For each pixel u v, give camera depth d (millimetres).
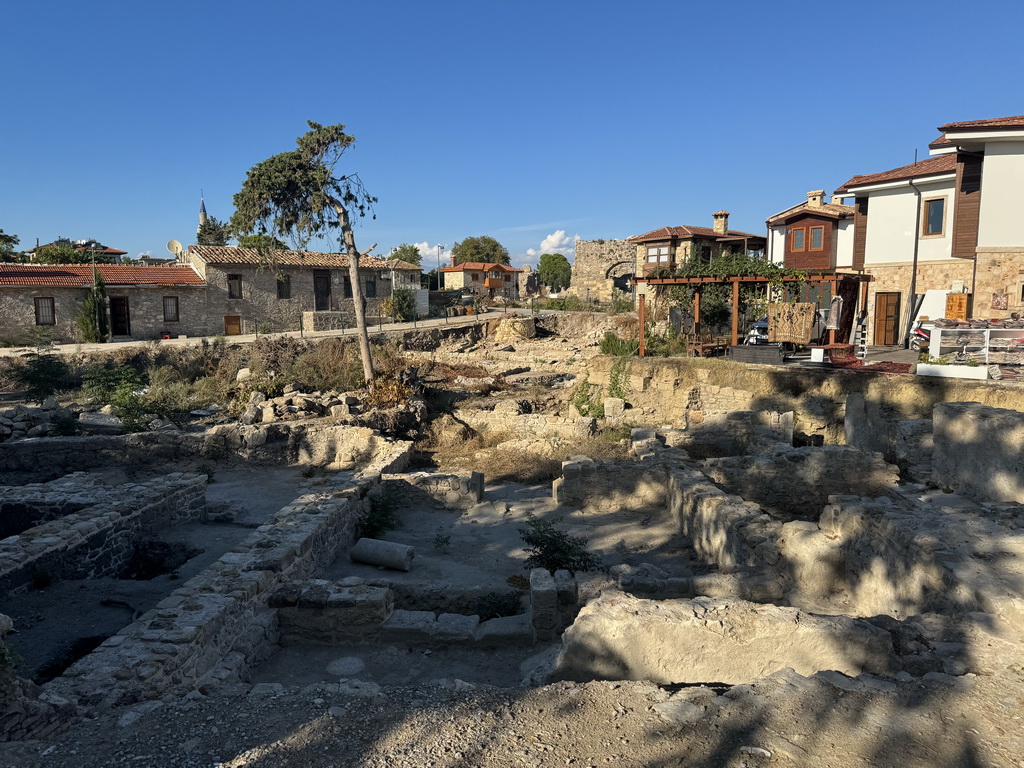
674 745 4355
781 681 4969
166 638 6723
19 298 35250
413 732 4773
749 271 24297
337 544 11617
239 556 9109
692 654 5977
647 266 45500
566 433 21578
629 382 24125
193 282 41219
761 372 21094
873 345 26375
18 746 4906
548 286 85188
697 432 19016
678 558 11414
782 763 4082
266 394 25094
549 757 4340
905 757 4059
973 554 7188
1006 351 17734
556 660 6441
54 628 8469
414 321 49094
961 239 22391
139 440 18766
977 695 4648
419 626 8281
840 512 9305
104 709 5566
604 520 13578
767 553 9414
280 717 5164
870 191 26469
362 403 23312
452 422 23172
